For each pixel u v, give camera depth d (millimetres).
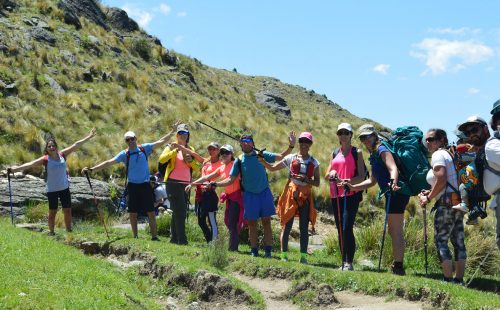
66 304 6449
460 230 8086
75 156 18609
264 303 7953
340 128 9219
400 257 8766
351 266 9250
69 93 23688
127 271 9148
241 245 13195
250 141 10422
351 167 9195
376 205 20500
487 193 7398
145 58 34312
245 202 10422
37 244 9602
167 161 11625
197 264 8898
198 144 22500
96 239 11016
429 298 7516
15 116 19906
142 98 26516
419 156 8508
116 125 22656
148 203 11664
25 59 24672
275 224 15109
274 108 40062
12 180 15602
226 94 37000
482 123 7648
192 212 16234
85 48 29562
